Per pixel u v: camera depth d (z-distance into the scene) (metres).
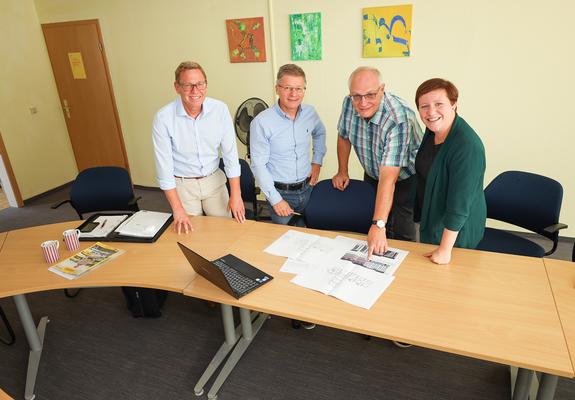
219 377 2.12
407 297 1.60
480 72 3.19
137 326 2.60
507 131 3.28
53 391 2.14
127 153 5.06
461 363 2.18
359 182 2.47
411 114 2.22
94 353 2.39
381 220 1.92
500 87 3.18
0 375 2.27
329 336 2.43
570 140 3.14
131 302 2.63
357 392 2.04
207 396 2.06
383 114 2.15
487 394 1.99
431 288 1.64
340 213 2.48
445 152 1.77
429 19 3.18
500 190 2.52
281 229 2.25
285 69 2.24
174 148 2.46
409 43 3.28
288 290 1.69
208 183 2.65
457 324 1.44
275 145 2.49
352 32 3.45
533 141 3.24
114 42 4.51
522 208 2.43
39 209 4.71
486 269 1.75
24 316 2.27
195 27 4.06
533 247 2.34
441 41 3.20
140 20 4.28
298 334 2.46
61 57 4.83
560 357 1.27
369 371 2.16
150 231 2.25
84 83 4.86
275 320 2.59
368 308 1.55
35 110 4.87
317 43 3.58
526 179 2.42
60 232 2.37
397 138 2.11
